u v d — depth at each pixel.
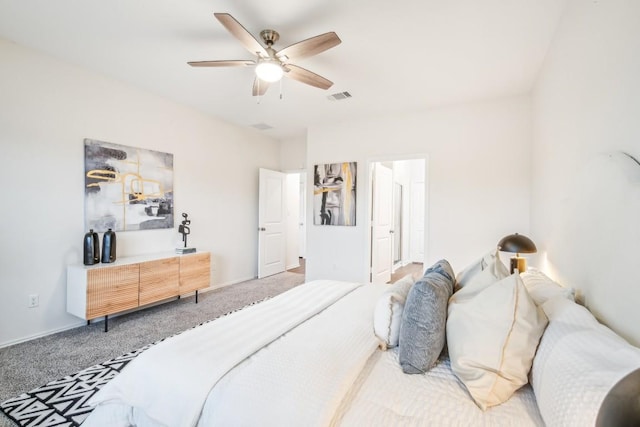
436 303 1.24
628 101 1.12
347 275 4.57
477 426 0.92
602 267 1.24
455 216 3.81
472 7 2.03
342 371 1.14
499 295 1.13
